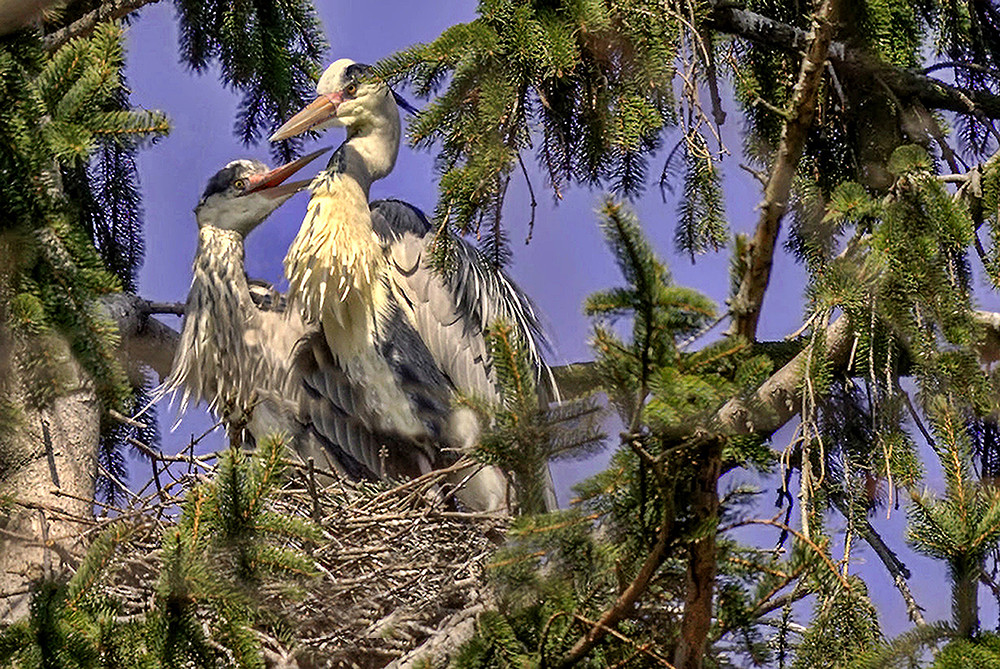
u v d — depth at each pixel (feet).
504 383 27.66
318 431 47.85
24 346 28.84
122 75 45.70
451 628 33.68
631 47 34.30
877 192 40.27
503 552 27.91
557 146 37.55
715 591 28.96
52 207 28.81
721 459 26.07
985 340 34.17
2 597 34.17
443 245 36.04
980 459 37.55
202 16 44.96
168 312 48.19
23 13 27.86
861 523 34.37
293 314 48.47
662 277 24.76
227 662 29.07
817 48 27.61
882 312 32.04
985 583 30.81
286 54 44.93
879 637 30.81
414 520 38.40
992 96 41.39
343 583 35.91
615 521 27.12
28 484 37.32
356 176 48.42
